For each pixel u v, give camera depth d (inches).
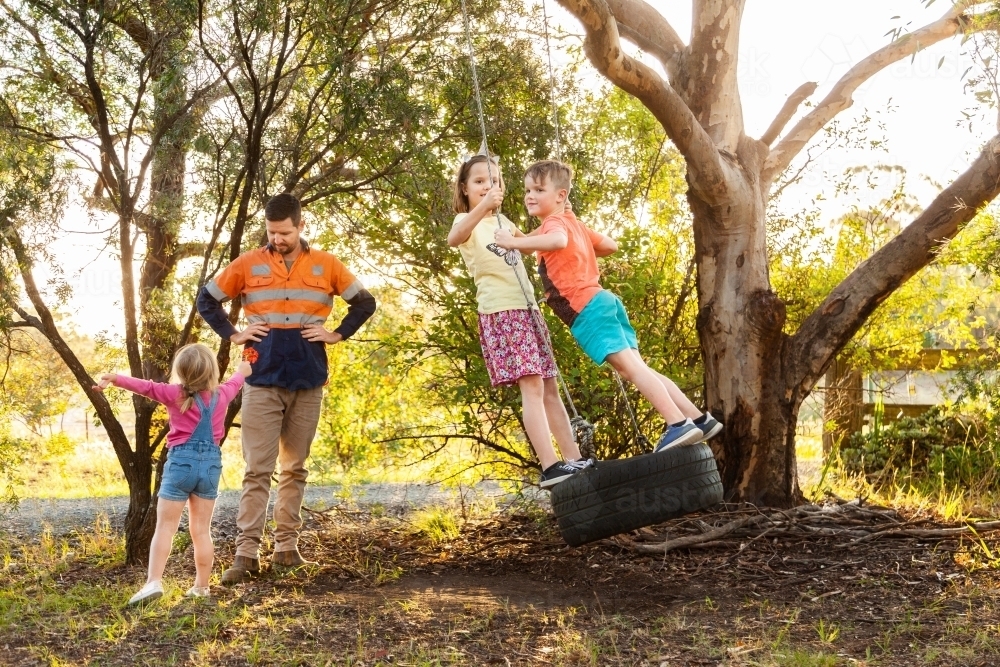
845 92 288.7
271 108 219.1
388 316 322.3
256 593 196.2
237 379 199.8
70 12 208.8
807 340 268.2
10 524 289.6
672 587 203.3
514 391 258.2
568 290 161.3
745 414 268.5
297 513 220.5
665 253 312.3
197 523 193.6
